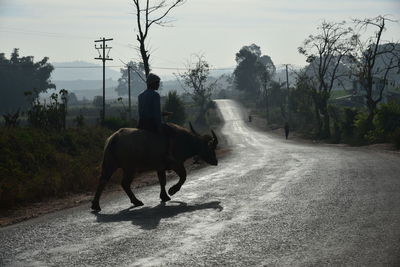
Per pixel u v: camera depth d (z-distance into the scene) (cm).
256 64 17138
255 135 6650
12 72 12119
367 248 573
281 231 666
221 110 12575
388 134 3266
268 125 8731
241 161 1889
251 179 1246
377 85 7456
